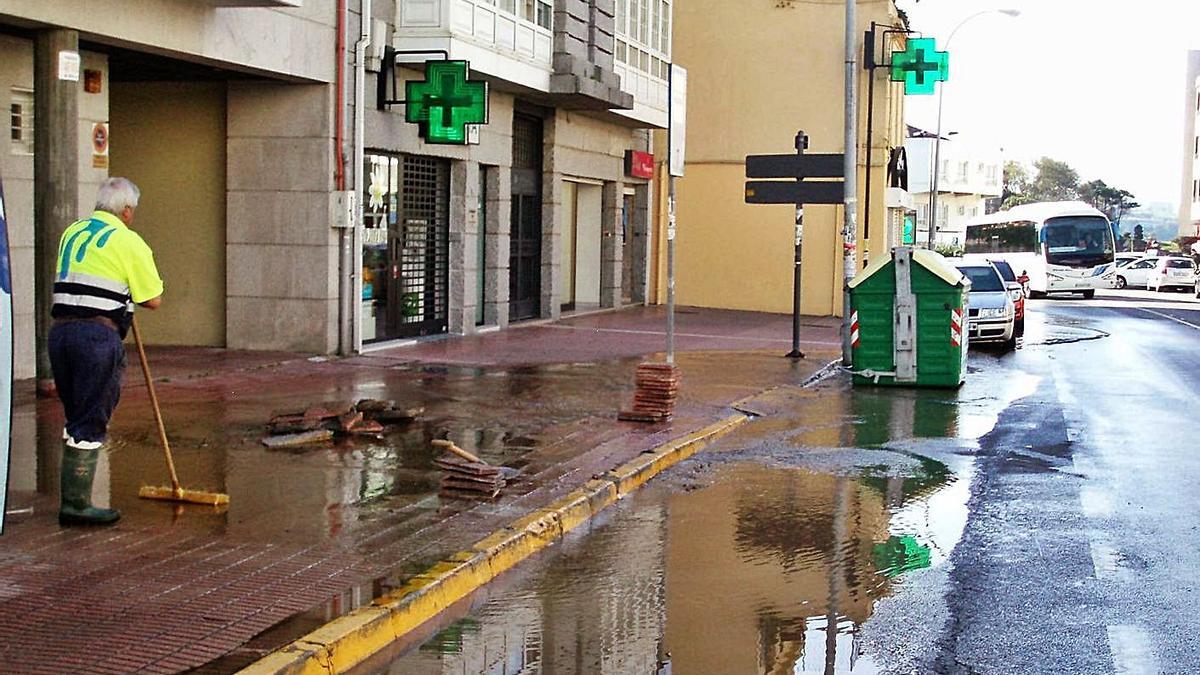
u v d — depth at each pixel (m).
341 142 17.81
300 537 7.73
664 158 33.28
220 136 18.17
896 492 10.20
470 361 18.16
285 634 5.87
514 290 24.84
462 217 21.56
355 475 9.66
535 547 8.17
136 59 15.70
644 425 12.84
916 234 52.88
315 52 17.27
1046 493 10.15
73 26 12.80
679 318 29.09
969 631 6.50
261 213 17.97
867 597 7.14
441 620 6.64
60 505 8.30
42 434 10.91
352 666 5.88
